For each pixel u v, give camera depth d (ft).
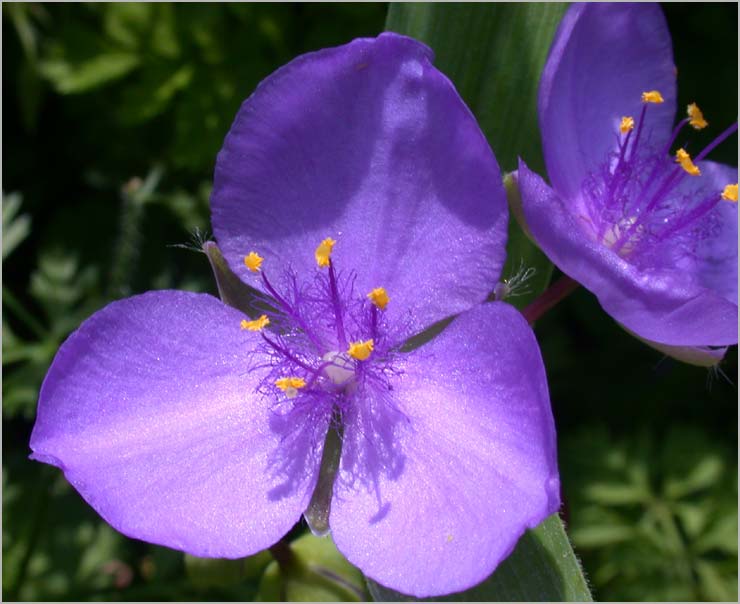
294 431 0.36
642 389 0.58
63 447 0.34
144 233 0.56
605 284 0.35
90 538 0.51
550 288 0.39
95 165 0.58
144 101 0.53
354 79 0.35
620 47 0.40
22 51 0.57
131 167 0.57
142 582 0.52
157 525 0.34
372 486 0.36
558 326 0.57
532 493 0.33
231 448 0.36
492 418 0.35
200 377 0.36
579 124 0.40
